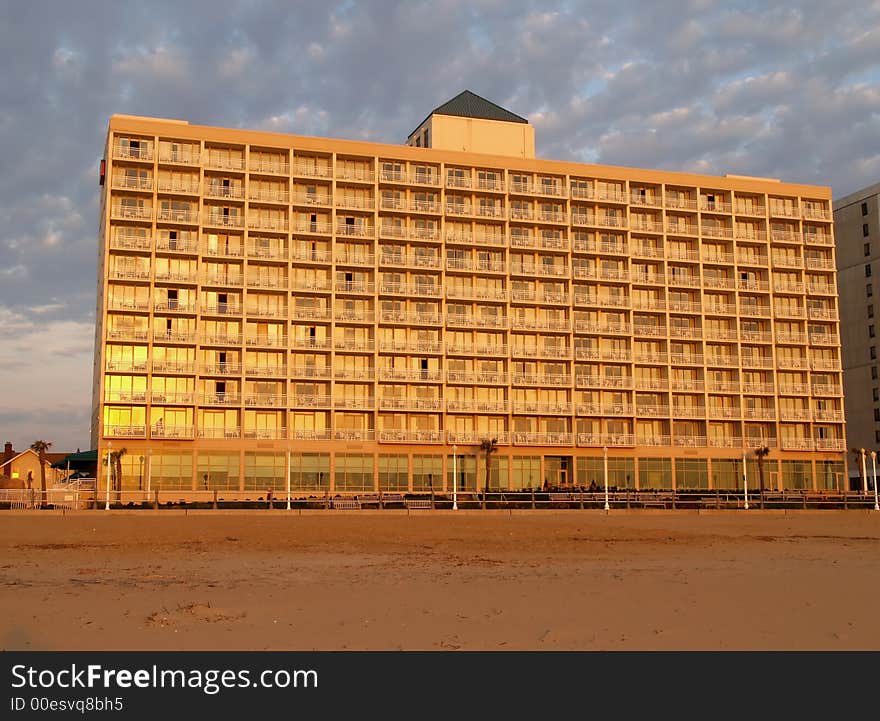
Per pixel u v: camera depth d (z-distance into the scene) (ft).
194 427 301.63
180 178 314.14
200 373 305.73
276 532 152.97
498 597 74.84
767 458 355.77
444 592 77.87
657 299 359.25
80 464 364.99
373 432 320.09
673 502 241.55
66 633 59.41
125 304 301.43
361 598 74.02
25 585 81.41
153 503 233.14
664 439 349.00
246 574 92.32
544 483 333.01
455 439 323.16
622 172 357.00
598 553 119.75
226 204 316.81
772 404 363.76
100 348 322.14
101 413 296.30
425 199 339.16
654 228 359.66
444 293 332.60
